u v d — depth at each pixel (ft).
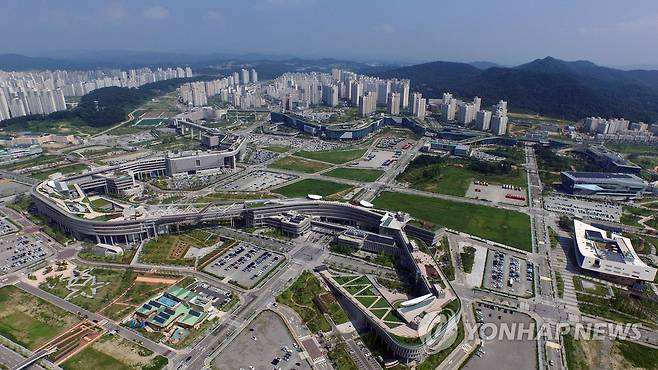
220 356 606.14
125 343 630.74
